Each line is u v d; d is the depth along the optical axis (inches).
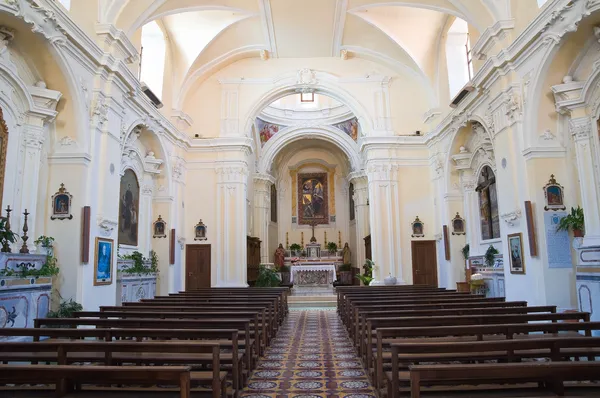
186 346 162.7
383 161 700.7
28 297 313.3
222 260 679.7
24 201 342.6
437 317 230.2
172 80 647.8
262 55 699.4
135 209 546.0
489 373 126.4
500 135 424.2
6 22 302.8
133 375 130.2
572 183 367.9
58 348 163.6
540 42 353.7
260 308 311.6
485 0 418.0
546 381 157.9
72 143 369.7
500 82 414.3
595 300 317.7
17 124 338.6
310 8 579.2
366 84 721.6
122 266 487.8
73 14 381.7
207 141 698.2
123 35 407.8
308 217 1162.6
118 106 426.3
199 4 518.6
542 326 194.2
